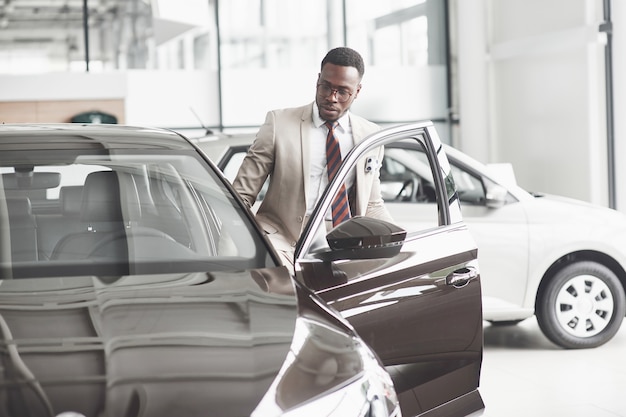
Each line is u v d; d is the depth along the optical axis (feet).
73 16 40.11
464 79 43.50
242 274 7.80
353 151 9.56
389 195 18.58
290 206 11.13
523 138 41.57
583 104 36.86
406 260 9.73
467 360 10.34
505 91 42.86
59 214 8.54
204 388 5.94
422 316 9.78
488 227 19.48
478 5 43.04
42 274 7.79
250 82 42.57
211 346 6.40
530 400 16.19
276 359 6.37
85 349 6.20
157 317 6.73
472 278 10.44
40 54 39.88
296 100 43.09
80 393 5.75
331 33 43.39
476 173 19.69
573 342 20.17
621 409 15.52
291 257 10.91
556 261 20.20
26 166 8.83
